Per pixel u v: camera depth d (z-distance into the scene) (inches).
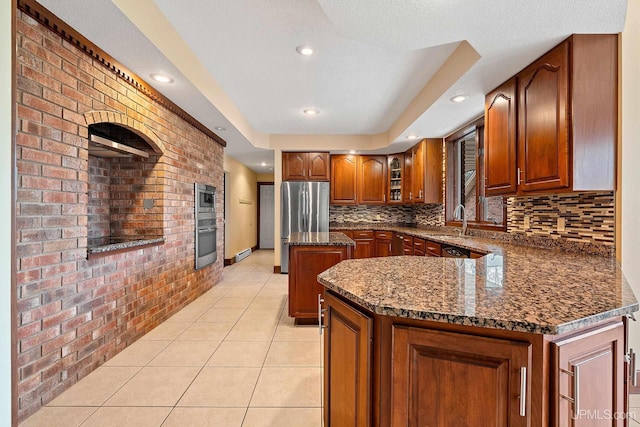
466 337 34.7
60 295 72.2
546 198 95.9
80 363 78.7
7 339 36.7
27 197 63.6
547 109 76.5
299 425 63.3
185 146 135.5
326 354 51.8
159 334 107.6
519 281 49.9
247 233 303.1
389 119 172.6
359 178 223.3
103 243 99.3
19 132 61.9
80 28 72.1
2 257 36.0
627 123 69.9
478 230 139.5
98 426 62.6
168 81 99.7
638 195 70.7
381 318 38.8
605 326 37.6
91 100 80.5
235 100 143.6
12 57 37.3
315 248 115.6
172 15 82.0
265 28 86.9
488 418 33.9
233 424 63.6
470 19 64.8
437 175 179.8
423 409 36.7
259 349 96.7
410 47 76.5
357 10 62.4
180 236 132.0
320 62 106.0
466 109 122.3
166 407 68.8
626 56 69.5
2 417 36.2
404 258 75.4
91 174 109.1
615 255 71.8
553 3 59.6
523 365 32.5
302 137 207.0
